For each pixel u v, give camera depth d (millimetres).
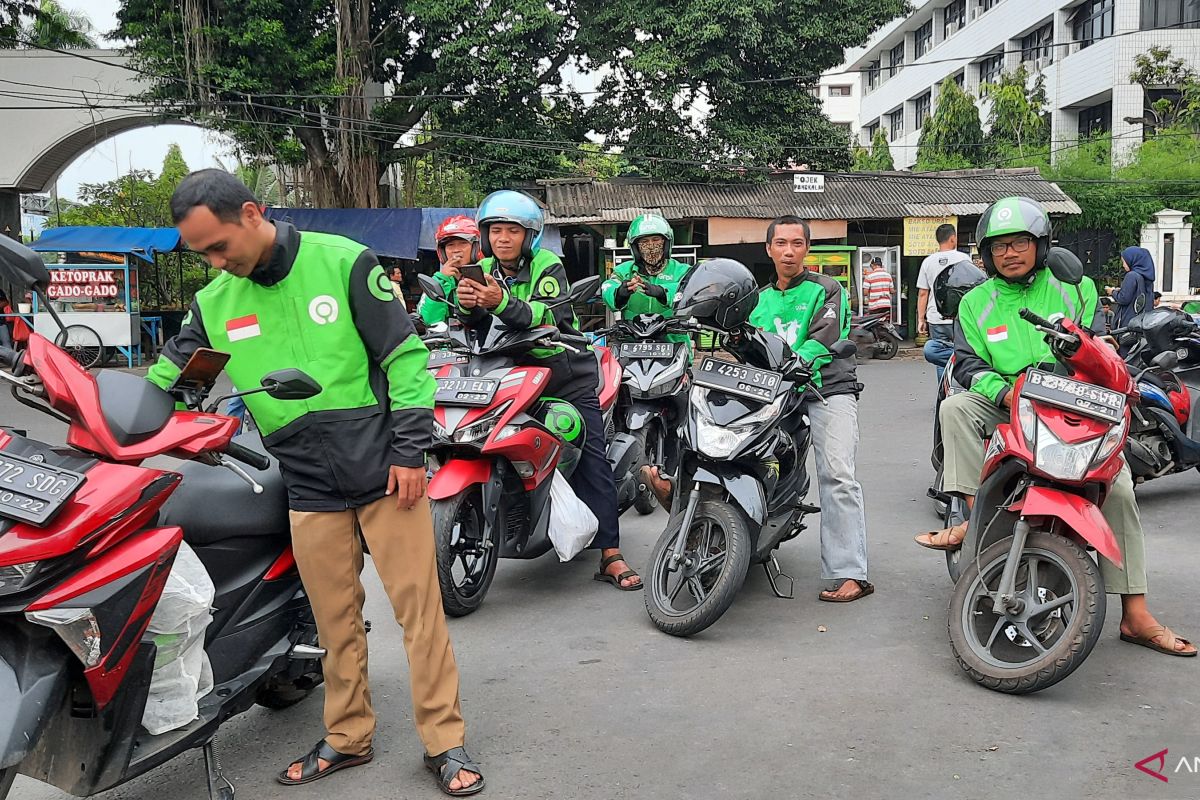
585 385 4973
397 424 2846
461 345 4816
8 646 2232
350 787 2988
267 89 18016
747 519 4152
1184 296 21688
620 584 4930
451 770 2928
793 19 19422
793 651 3990
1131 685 3568
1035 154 28922
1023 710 3383
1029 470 3455
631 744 3205
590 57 19391
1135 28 29250
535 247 4867
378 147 19875
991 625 3916
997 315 4023
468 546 4523
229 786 2809
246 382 2846
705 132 20578
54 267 18547
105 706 2320
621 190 20016
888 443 8914
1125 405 3438
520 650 4098
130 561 2344
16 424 11266
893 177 21828
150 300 23156
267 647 3039
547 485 4707
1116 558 3244
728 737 3236
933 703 3455
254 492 3004
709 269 4172
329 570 2930
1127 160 27344
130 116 21641
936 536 4129
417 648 2955
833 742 3182
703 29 18422
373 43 19422
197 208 2570
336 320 2787
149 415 2457
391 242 17375
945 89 31094
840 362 4660
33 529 2189
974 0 39312
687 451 4191
